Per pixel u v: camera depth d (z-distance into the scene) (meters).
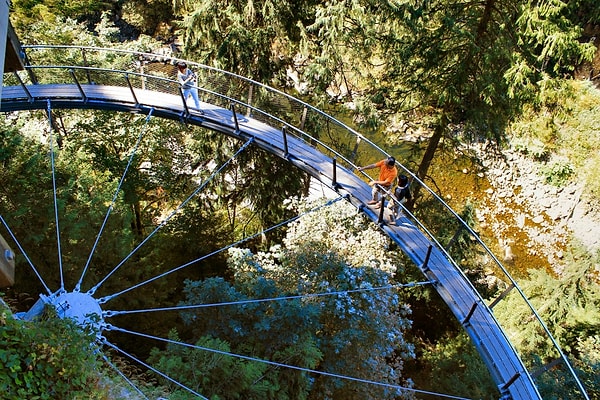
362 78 15.77
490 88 13.60
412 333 18.14
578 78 28.14
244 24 14.89
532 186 25.06
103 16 21.55
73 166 13.76
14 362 4.84
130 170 17.70
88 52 17.80
